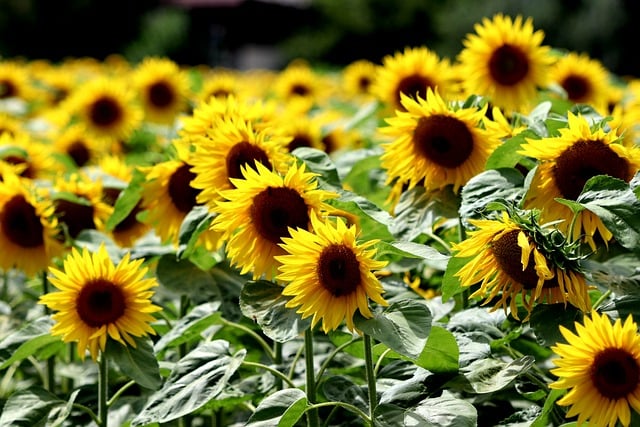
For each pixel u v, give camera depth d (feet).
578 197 12.94
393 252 12.91
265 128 16.33
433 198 15.71
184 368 14.01
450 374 13.35
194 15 177.78
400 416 12.79
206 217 15.55
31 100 38.47
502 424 13.23
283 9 178.09
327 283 12.23
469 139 15.60
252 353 17.06
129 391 17.44
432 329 12.63
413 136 15.83
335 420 15.66
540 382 13.55
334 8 143.74
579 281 12.24
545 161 13.64
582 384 11.43
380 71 21.47
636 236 11.73
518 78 18.88
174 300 20.18
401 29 139.85
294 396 13.12
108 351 14.44
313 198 13.08
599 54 104.83
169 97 29.91
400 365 14.89
